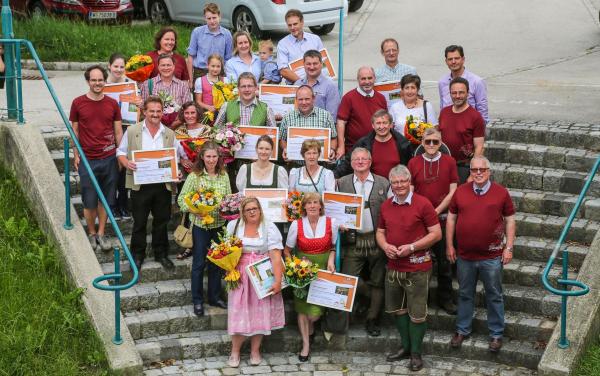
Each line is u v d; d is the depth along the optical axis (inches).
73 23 703.1
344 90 577.6
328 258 378.9
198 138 397.4
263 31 733.3
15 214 422.9
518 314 389.4
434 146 374.0
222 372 371.6
